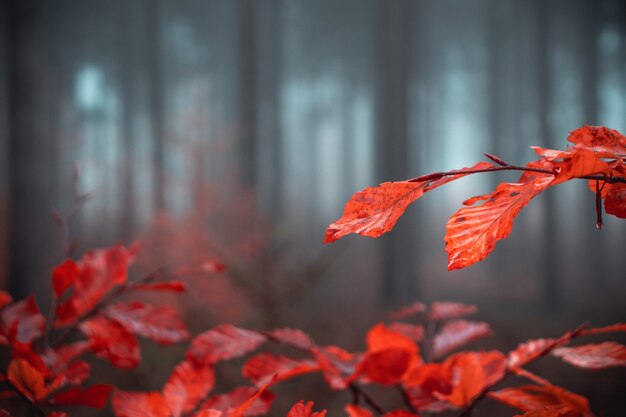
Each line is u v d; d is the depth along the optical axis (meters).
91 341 0.70
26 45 9.09
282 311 2.56
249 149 9.95
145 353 2.38
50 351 0.71
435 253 18.06
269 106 20.61
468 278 15.60
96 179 10.30
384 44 13.11
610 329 0.62
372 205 0.40
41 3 9.59
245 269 2.60
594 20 19.42
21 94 9.05
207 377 0.67
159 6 19.38
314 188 26.88
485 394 0.63
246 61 10.70
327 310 6.88
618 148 0.43
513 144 22.50
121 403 0.60
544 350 0.65
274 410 1.99
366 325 5.23
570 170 0.37
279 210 17.80
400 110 12.88
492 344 5.81
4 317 0.71
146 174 9.28
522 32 22.36
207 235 4.64
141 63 22.39
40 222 8.77
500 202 0.39
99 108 22.38
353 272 11.99
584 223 17.53
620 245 18.64
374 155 13.28
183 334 0.71
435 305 0.86
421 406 0.66
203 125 7.04
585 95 19.50
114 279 0.75
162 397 0.62
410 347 0.68
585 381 2.54
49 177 11.84
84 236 10.92
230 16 25.28
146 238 4.88
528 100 22.05
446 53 25.73
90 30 22.78
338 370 0.71
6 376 0.57
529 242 18.20
